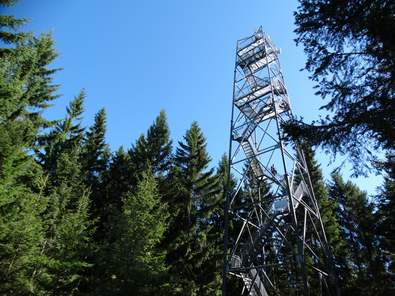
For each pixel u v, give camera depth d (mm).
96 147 36625
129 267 18531
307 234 27891
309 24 10234
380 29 8617
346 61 10062
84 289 22234
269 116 20609
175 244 25516
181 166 31828
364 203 33688
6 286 16453
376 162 9734
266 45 23047
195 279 24828
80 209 24344
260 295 18406
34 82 24062
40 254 19000
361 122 8867
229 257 18312
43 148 28312
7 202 16219
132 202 22172
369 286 27016
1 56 16984
